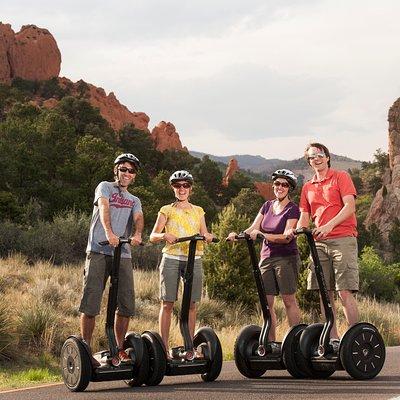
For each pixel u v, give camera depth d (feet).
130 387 22.70
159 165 548.31
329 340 22.74
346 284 23.41
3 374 36.37
